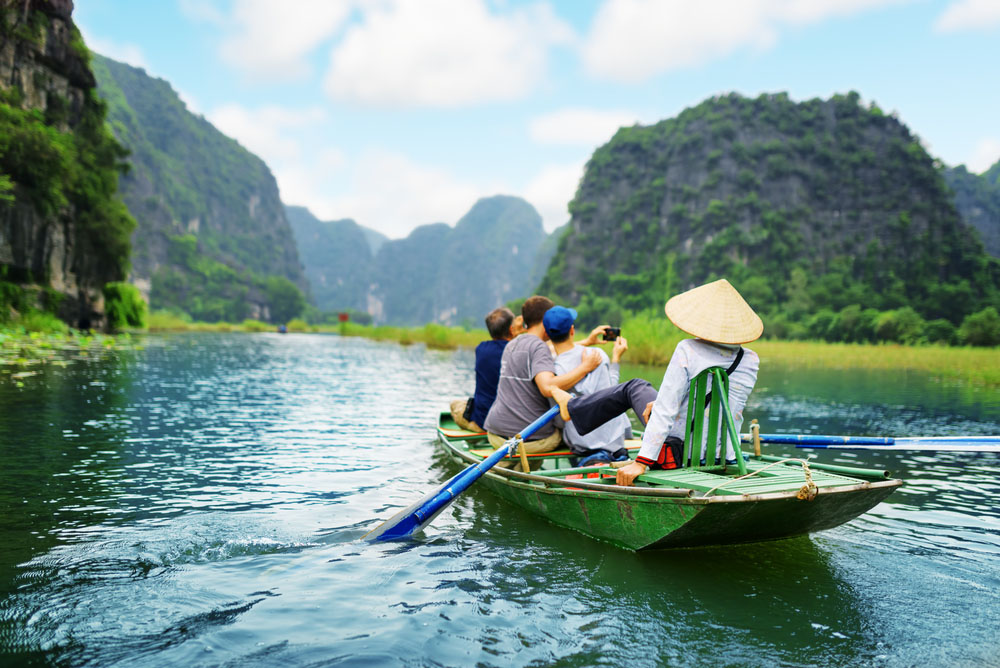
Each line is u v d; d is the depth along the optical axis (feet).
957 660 7.73
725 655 7.82
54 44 117.80
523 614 8.97
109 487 15.43
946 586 10.12
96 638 7.98
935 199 469.57
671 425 11.60
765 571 10.74
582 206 595.88
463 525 13.24
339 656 7.66
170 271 594.65
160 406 29.73
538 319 16.70
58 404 28.32
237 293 633.61
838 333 287.48
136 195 618.03
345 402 34.76
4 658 7.42
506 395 15.93
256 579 10.07
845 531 13.00
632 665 7.55
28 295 99.66
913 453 21.95
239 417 27.76
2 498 14.25
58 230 110.52
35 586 9.53
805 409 33.45
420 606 9.18
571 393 14.98
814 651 7.95
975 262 414.41
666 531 10.59
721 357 11.66
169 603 9.07
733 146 516.73
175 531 12.27
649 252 531.91
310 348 112.06
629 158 604.08
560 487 12.50
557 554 11.51
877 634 8.40
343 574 10.37
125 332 130.00
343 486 16.21
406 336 158.30
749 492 9.96
